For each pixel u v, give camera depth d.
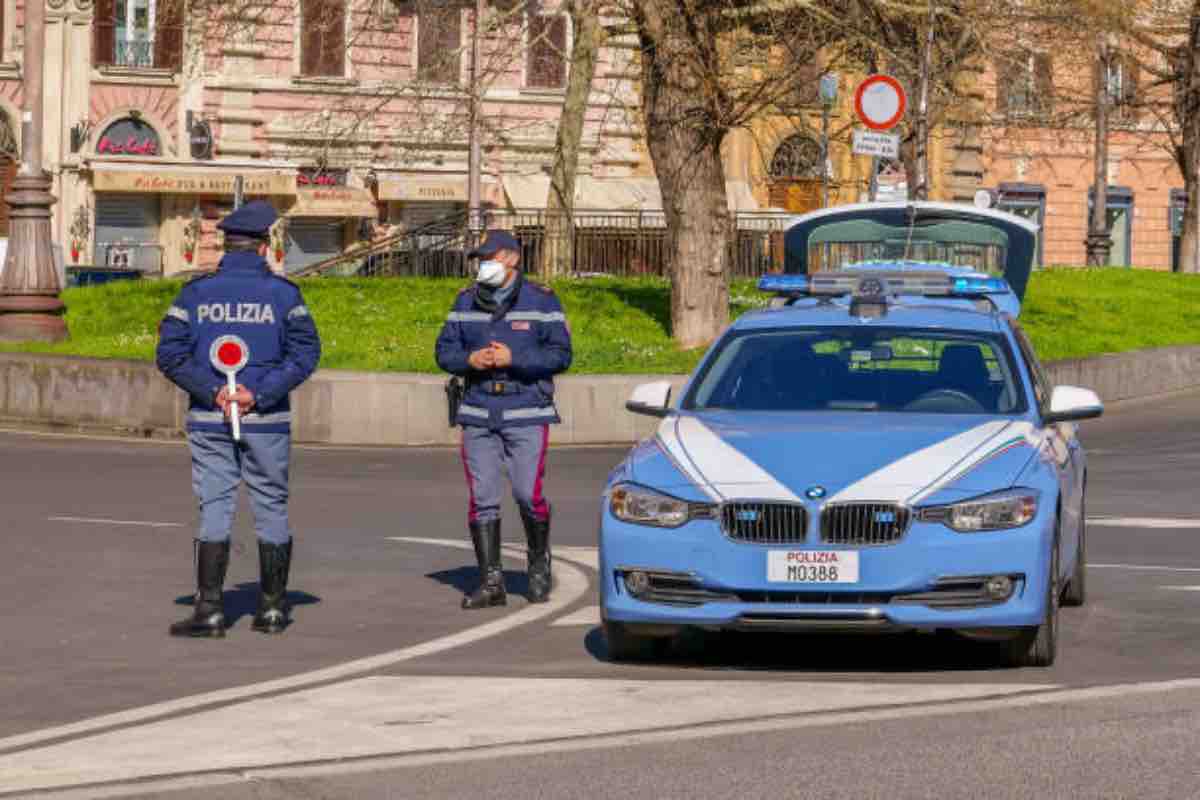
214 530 13.71
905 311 14.20
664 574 12.14
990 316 14.30
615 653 12.70
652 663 12.66
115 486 23.88
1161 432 31.42
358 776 9.45
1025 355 14.02
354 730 10.46
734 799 8.93
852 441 12.44
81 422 31.94
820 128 67.50
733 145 67.81
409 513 21.45
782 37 35.75
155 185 63.50
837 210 33.31
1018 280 33.34
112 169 63.19
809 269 33.75
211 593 13.71
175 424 30.98
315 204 64.94
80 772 9.55
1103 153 66.06
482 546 14.98
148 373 31.20
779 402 13.48
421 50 64.75
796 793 9.02
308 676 12.15
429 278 42.44
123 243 64.56
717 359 13.94
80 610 14.84
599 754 9.87
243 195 64.31
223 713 10.93
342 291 39.66
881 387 13.51
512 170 67.19
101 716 11.02
